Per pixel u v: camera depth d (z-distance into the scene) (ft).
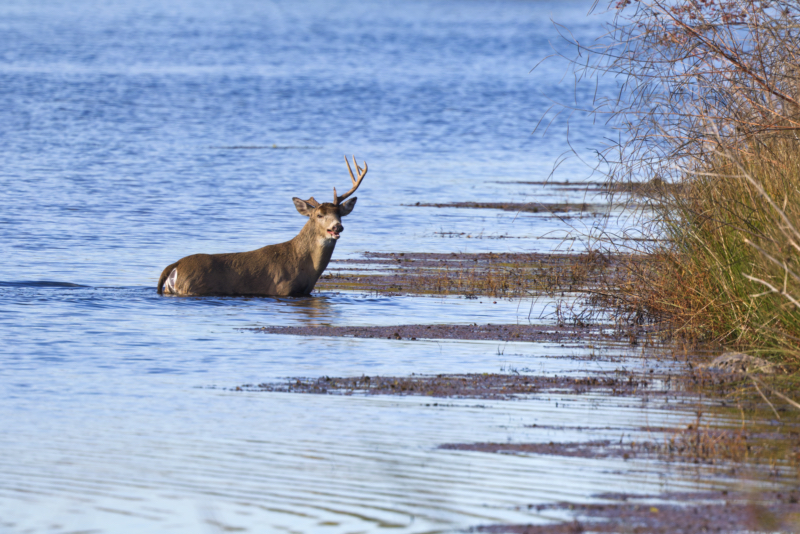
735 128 122.72
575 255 199.21
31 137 428.15
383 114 595.47
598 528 63.10
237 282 156.56
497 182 342.64
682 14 122.11
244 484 70.79
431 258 197.77
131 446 79.36
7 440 80.59
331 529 62.85
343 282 170.30
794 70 120.47
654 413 90.79
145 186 297.94
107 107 573.74
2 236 205.36
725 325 122.72
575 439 82.28
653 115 131.85
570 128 537.24
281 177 334.03
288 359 112.47
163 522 63.98
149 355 113.50
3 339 119.96
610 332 130.11
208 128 500.33
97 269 173.47
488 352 117.60
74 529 62.80
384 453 78.18
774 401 95.09
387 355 115.34
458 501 67.77
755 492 69.67
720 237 123.34
